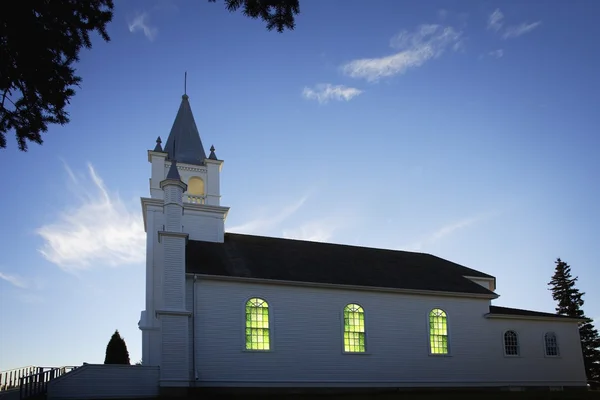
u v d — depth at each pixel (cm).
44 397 2597
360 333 3456
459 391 3484
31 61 1359
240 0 1368
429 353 3606
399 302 3641
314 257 3925
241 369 3067
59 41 1388
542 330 4044
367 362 3406
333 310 3419
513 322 3962
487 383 3719
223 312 3127
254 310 3219
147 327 3478
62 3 1391
